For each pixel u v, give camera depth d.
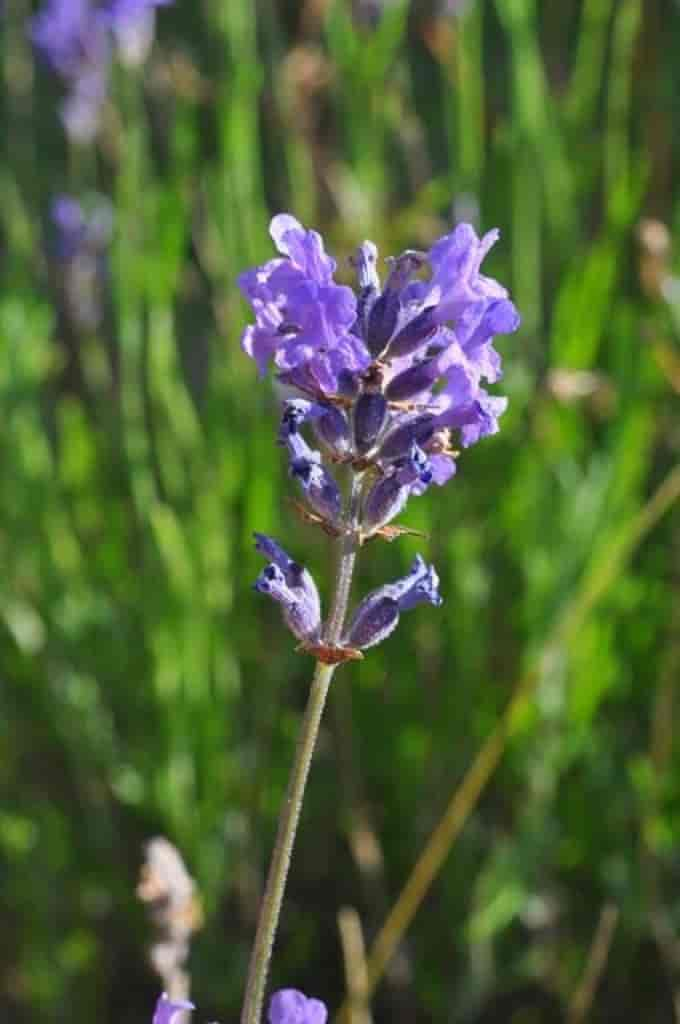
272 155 0.55
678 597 0.39
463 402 0.26
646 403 0.38
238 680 0.41
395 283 0.26
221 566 0.40
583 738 0.39
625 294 0.45
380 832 0.42
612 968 0.40
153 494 0.40
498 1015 0.41
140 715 0.42
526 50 0.41
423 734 0.42
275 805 0.43
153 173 0.49
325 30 0.47
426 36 0.45
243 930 0.42
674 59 0.47
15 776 0.43
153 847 0.30
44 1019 0.41
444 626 0.41
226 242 0.41
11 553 0.42
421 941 0.41
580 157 0.43
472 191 0.42
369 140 0.43
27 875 0.41
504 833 0.41
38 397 0.48
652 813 0.38
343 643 0.27
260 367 0.26
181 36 0.60
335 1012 0.41
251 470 0.41
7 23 0.50
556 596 0.38
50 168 0.63
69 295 0.48
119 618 0.43
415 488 0.26
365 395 0.26
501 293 0.26
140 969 0.43
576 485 0.39
